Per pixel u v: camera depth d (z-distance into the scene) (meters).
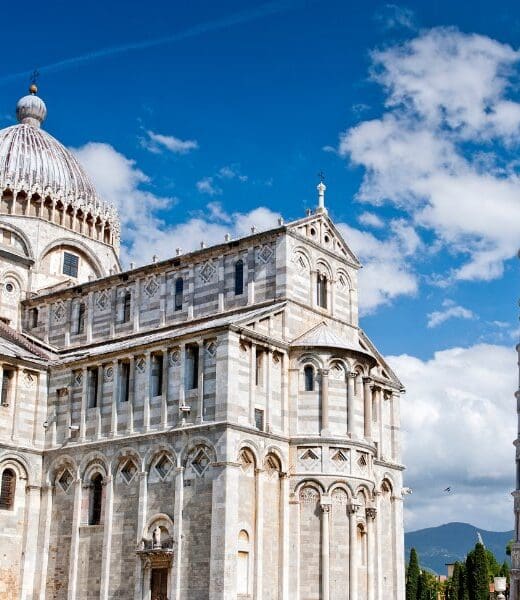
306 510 64.12
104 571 64.19
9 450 69.81
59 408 72.50
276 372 66.25
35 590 68.38
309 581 62.66
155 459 63.97
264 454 63.00
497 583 103.94
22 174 89.62
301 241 71.31
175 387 64.44
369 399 69.56
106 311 79.62
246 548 60.53
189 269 74.94
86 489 67.94
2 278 84.94
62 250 90.00
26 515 69.88
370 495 67.00
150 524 62.75
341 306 75.00
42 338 83.69
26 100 99.69
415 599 132.50
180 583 59.66
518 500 104.25
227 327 62.00
